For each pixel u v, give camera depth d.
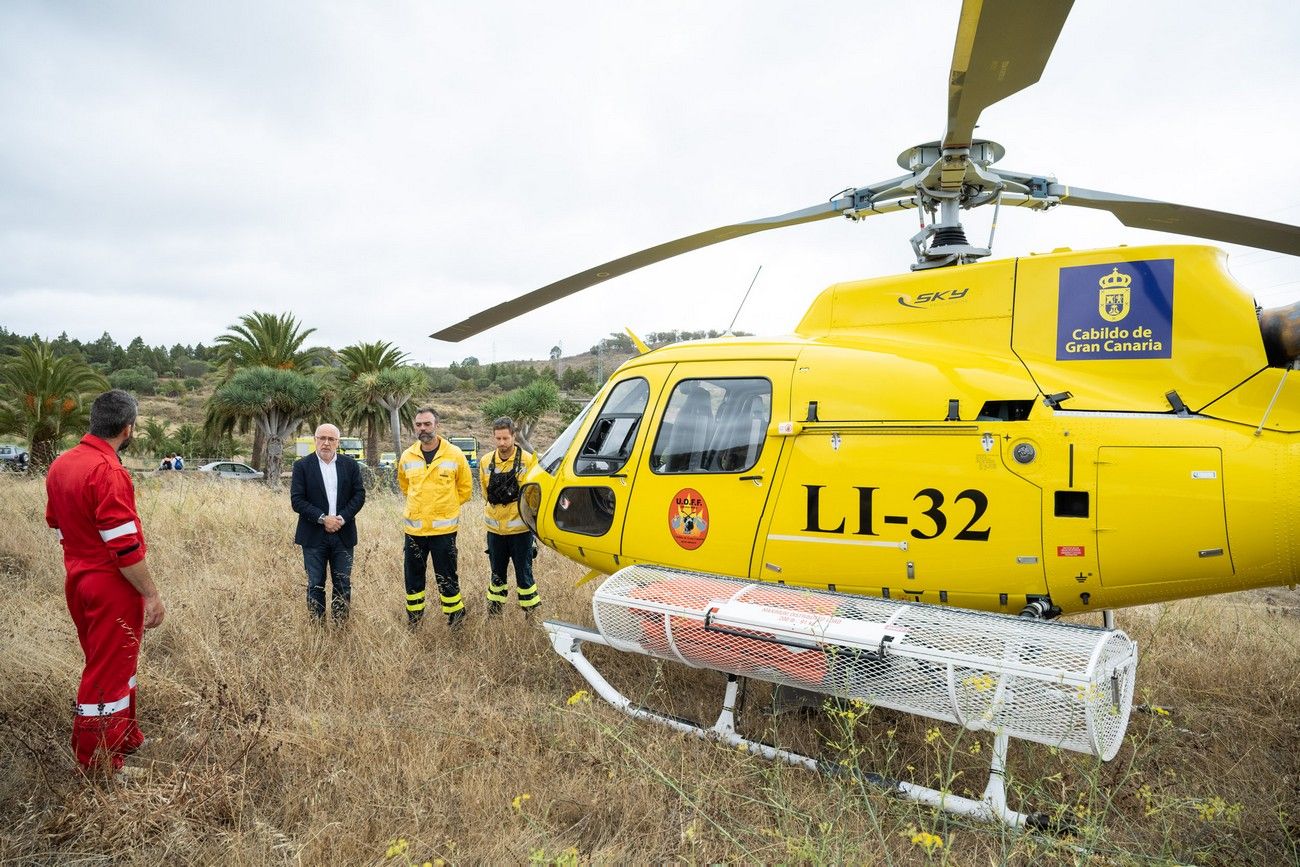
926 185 4.19
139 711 4.09
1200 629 5.68
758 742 3.78
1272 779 3.58
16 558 6.94
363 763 3.52
